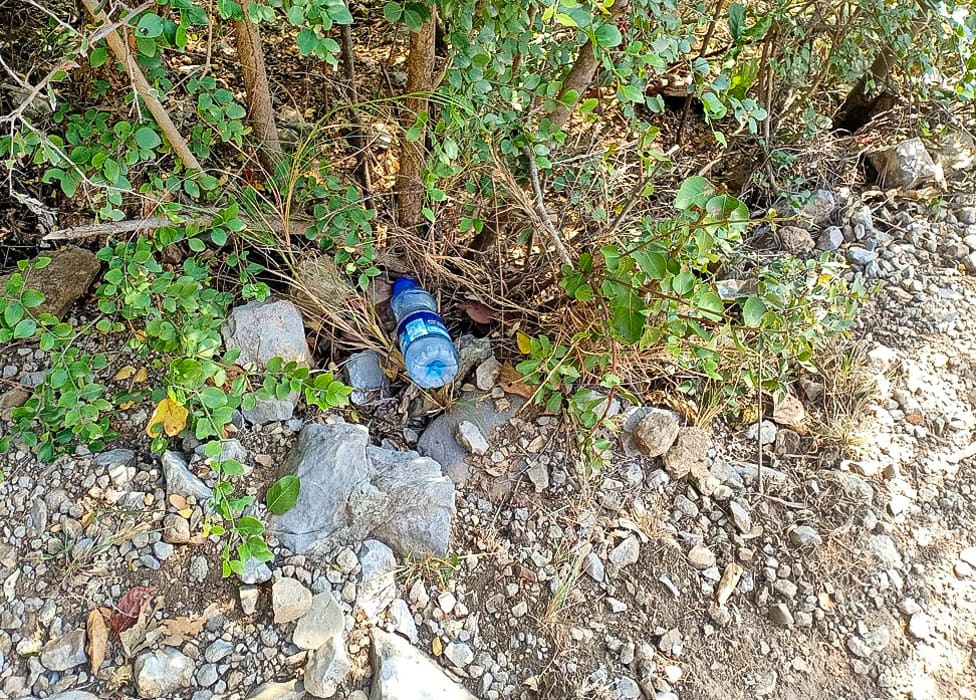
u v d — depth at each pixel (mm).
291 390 1786
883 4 2521
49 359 2129
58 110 1935
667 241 1831
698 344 2162
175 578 1781
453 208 2250
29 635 1706
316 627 1734
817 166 2852
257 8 1417
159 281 1761
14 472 1896
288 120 2494
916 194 2832
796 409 2244
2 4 2107
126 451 1962
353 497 1896
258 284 1999
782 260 2416
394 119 2098
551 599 1886
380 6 2826
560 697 1769
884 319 2498
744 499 2090
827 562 2004
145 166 2098
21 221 2334
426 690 1670
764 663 1863
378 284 2299
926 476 2174
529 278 2283
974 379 2381
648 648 1848
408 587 1858
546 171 2271
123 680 1663
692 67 1986
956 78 2775
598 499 2059
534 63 2105
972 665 1886
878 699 1822
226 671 1698
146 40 1562
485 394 2189
